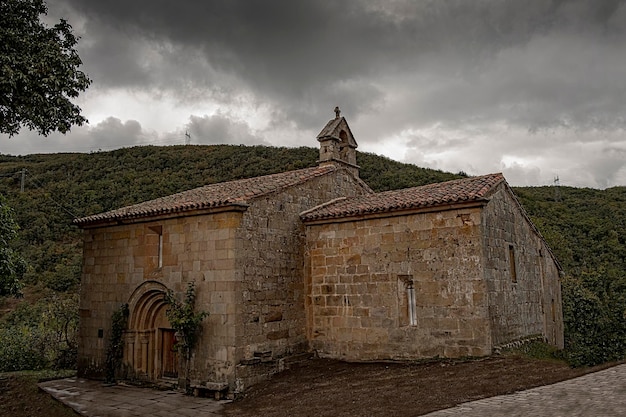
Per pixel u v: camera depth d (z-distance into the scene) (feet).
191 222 53.42
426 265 50.49
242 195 52.85
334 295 56.70
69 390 53.21
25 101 44.52
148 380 55.67
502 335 49.26
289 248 57.41
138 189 154.71
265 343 52.06
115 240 60.34
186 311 50.83
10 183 169.58
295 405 40.73
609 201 158.92
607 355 44.98
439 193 53.42
